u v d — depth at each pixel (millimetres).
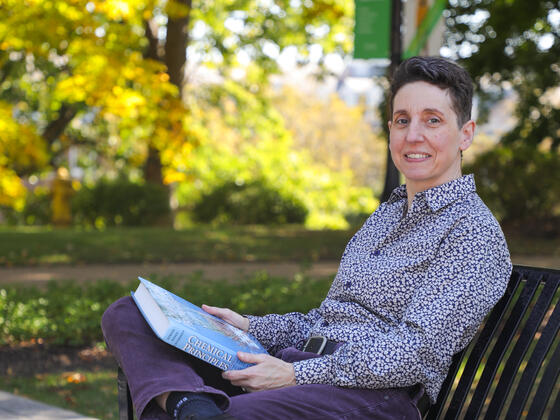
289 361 2209
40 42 9695
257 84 21641
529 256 11742
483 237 2027
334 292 2355
